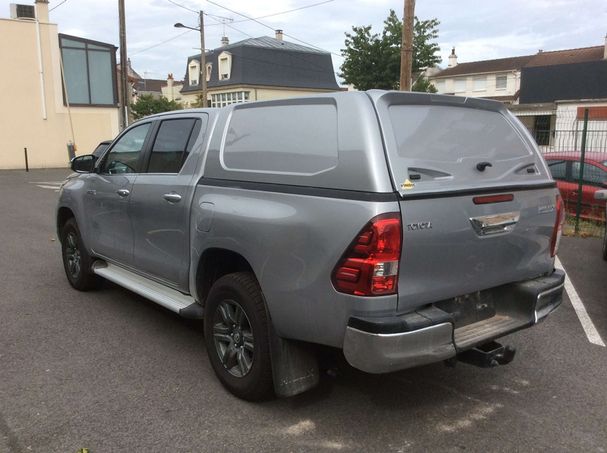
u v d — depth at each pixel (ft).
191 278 13.30
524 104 104.99
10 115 84.17
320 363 12.16
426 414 11.58
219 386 12.66
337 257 9.59
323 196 9.96
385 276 9.33
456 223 10.19
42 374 13.16
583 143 32.89
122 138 17.10
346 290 9.53
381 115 9.96
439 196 9.94
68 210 20.10
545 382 13.17
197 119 14.02
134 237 15.71
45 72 85.97
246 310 11.42
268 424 11.07
